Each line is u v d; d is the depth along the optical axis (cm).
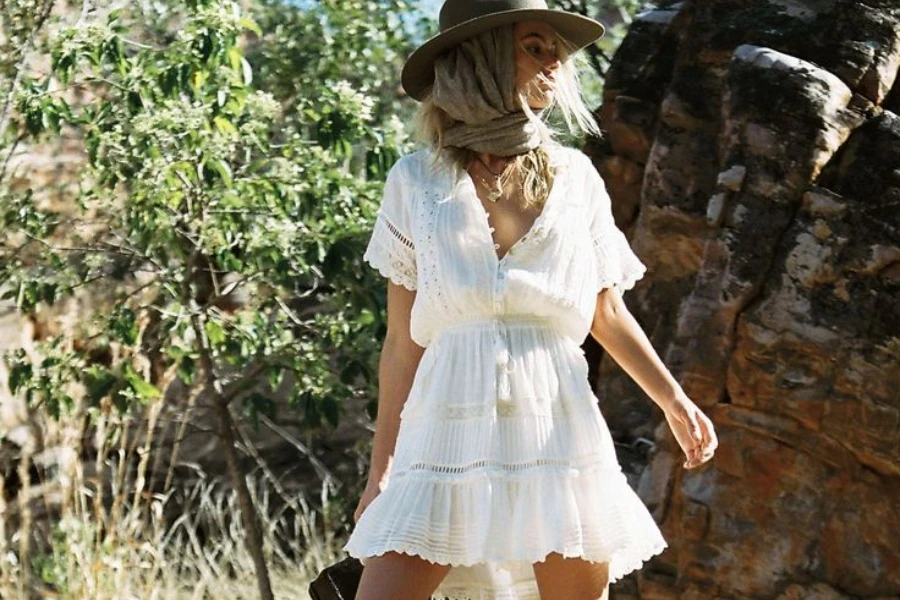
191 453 958
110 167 689
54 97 708
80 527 747
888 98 551
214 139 672
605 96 621
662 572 530
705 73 581
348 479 954
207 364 735
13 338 844
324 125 690
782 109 536
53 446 817
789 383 512
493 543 320
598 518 327
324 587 476
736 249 529
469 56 346
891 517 501
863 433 500
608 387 597
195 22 659
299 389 722
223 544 843
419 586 331
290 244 689
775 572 511
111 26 714
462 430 330
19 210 721
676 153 577
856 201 519
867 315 505
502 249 338
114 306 761
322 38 852
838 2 567
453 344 336
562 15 344
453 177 344
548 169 346
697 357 527
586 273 340
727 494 521
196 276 778
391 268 353
